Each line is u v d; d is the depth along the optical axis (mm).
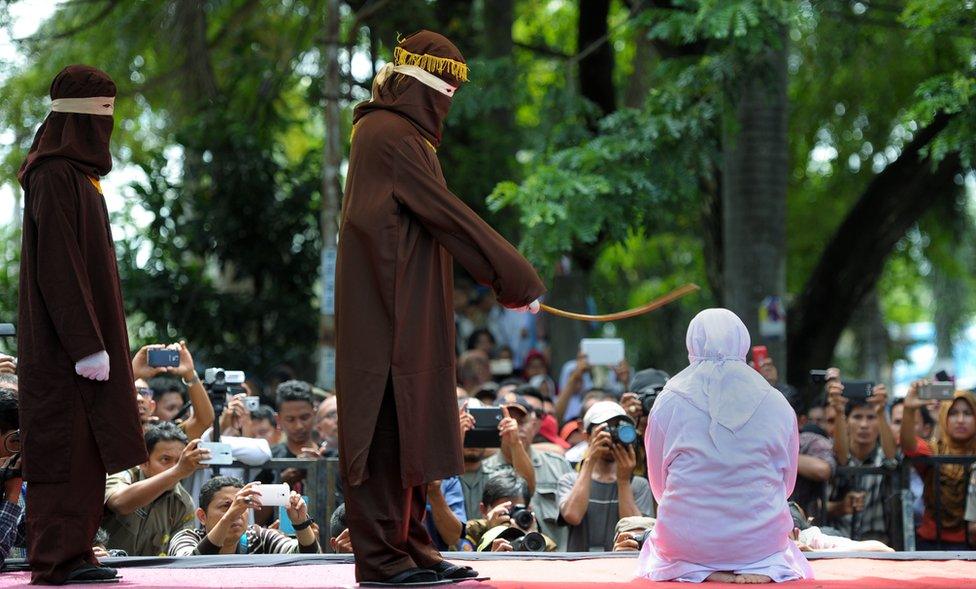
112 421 7145
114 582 7027
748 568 7496
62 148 7176
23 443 7090
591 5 21406
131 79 23141
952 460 12211
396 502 6824
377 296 6793
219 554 8828
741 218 18312
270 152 21641
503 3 20547
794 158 26312
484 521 10797
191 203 21516
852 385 12633
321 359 17344
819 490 11938
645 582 7363
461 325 20641
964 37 16094
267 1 22562
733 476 7562
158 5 20859
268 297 21422
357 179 6914
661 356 29344
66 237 7074
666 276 30719
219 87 22562
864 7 22375
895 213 21328
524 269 6828
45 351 7090
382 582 6781
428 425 6844
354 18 19625
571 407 16250
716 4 15477
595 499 10961
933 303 39750
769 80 16625
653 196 16125
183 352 10922
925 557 8648
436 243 6988
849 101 24625
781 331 18188
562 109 18141
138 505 9250
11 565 7898
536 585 6961
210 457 9180
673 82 17000
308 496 10727
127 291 20688
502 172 20609
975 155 15453
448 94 7105
